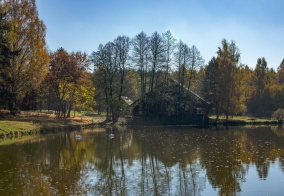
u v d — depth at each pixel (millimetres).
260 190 17562
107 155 28359
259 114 82312
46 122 49812
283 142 36656
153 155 28188
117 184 18781
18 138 38344
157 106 70188
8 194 16625
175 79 72562
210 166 23484
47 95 67375
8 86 44688
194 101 71625
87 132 48031
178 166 23641
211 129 55406
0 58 38875
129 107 68625
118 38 63531
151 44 65812
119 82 64625
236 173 21312
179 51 68750
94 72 63250
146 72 68312
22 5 46438
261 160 25547
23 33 46188
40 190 17375
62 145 34031
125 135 44469
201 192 17297
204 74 83062
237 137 42094
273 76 95062
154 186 18422
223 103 67125
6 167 23016
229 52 68250
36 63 46812
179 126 62281
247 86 83250
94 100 70000
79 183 18906
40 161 25391
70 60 57312
